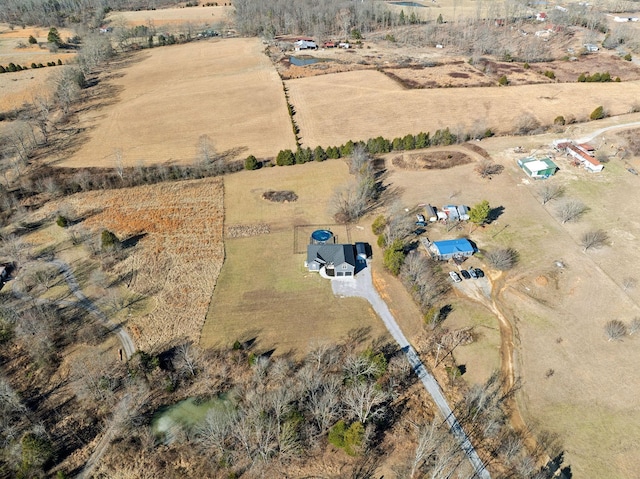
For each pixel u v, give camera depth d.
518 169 101.81
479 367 60.56
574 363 60.59
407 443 52.12
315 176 102.81
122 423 54.41
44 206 94.94
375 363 55.78
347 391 53.31
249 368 60.78
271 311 69.38
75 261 79.88
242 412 54.22
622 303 68.75
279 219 89.38
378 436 52.81
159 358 62.34
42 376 60.62
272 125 124.31
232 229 87.12
